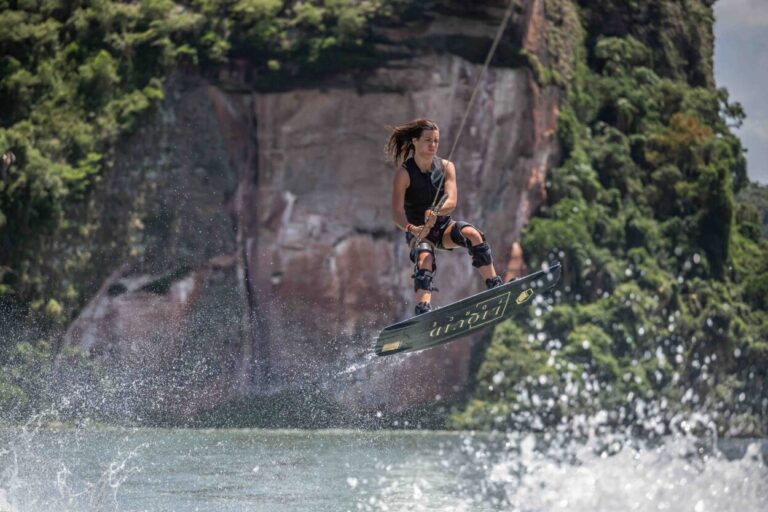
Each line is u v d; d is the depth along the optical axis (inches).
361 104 6756.9
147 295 6535.4
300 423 5674.2
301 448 3469.5
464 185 7126.0
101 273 6569.9
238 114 6815.9
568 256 7534.5
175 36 6919.3
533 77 7421.3
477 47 7042.3
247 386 6343.5
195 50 6825.8
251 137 6801.2
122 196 6712.6
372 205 6781.5
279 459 2898.6
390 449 3799.2
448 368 6801.2
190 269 6619.1
